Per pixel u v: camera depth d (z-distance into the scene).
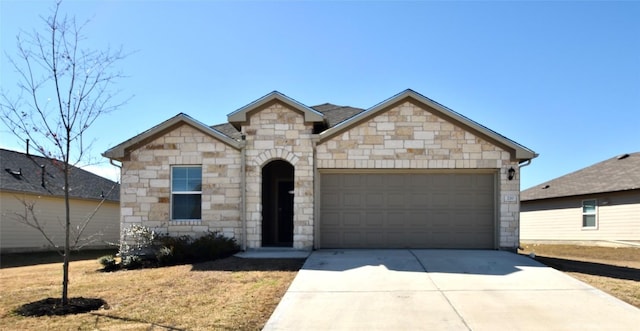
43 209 20.25
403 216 13.49
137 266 12.12
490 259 11.41
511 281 9.31
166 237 12.82
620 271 11.10
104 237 24.05
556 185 26.02
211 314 7.27
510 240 13.05
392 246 13.41
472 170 13.38
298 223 13.23
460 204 13.46
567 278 9.57
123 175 13.70
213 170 13.60
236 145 13.45
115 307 7.73
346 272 10.08
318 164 13.40
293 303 7.89
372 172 13.56
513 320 6.98
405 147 13.32
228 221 13.45
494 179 13.44
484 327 6.69
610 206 20.95
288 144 13.45
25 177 20.50
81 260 16.41
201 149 13.68
